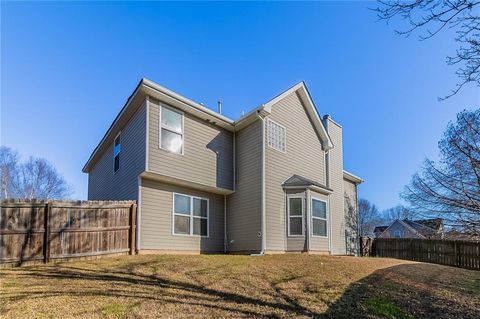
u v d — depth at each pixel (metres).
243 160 13.95
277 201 13.49
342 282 7.57
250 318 5.18
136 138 12.32
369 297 6.53
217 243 13.62
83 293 5.99
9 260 8.65
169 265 8.67
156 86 11.71
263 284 7.17
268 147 13.52
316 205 14.29
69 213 9.79
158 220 11.82
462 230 14.75
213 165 13.50
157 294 6.12
